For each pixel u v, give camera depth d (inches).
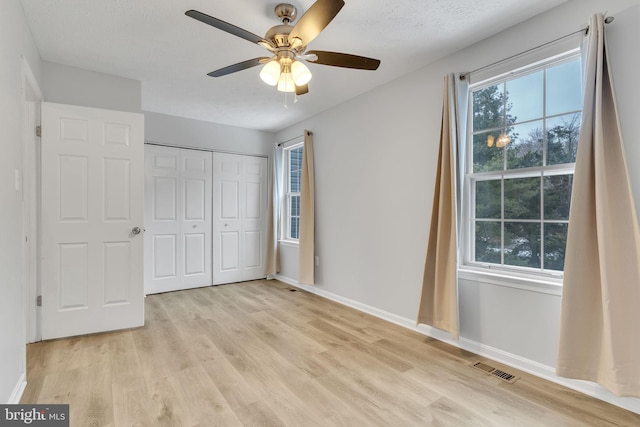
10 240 71.1
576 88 82.9
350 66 85.0
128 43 100.9
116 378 84.1
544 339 85.0
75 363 92.1
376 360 95.5
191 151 181.0
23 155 83.1
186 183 180.1
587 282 74.9
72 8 83.2
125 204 118.7
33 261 105.9
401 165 124.0
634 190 70.6
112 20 88.6
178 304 151.8
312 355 98.7
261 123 188.7
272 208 202.2
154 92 140.6
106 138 115.7
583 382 78.4
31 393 76.7
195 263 183.3
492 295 95.6
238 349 102.6
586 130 74.2
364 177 140.8
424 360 95.6
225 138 191.6
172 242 176.2
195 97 146.6
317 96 144.9
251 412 70.7
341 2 60.5
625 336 69.0
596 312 73.9
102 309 115.2
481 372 88.4
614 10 73.6
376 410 71.9
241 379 84.4
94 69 118.7
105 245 115.6
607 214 71.2
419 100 117.3
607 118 73.1
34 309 106.0
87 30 93.5
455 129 101.7
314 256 169.2
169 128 173.5
